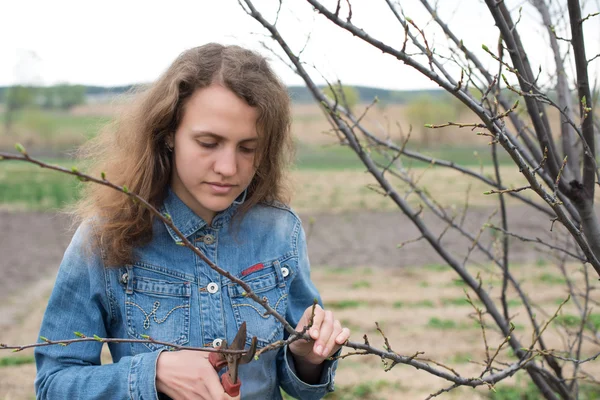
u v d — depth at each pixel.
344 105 2.32
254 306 1.70
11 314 8.84
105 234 1.56
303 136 49.16
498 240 2.44
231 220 1.74
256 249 1.76
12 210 18.77
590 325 2.70
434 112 37.44
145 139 1.56
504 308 2.30
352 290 10.20
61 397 1.50
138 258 1.62
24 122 55.34
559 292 9.28
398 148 2.31
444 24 1.99
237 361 1.35
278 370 1.81
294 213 1.89
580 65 1.58
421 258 12.66
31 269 11.66
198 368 1.42
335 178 29.83
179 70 1.50
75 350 1.56
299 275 1.84
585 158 1.66
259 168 1.72
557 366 2.29
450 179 25.64
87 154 1.73
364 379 6.48
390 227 16.47
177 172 1.63
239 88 1.45
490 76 2.00
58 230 15.59
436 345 7.46
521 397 5.74
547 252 2.67
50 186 23.94
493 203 18.98
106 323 1.65
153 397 1.43
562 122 2.02
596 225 1.70
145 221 1.59
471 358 6.95
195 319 1.63
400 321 8.45
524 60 1.85
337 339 1.49
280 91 1.62
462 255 12.64
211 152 1.48
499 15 1.60
